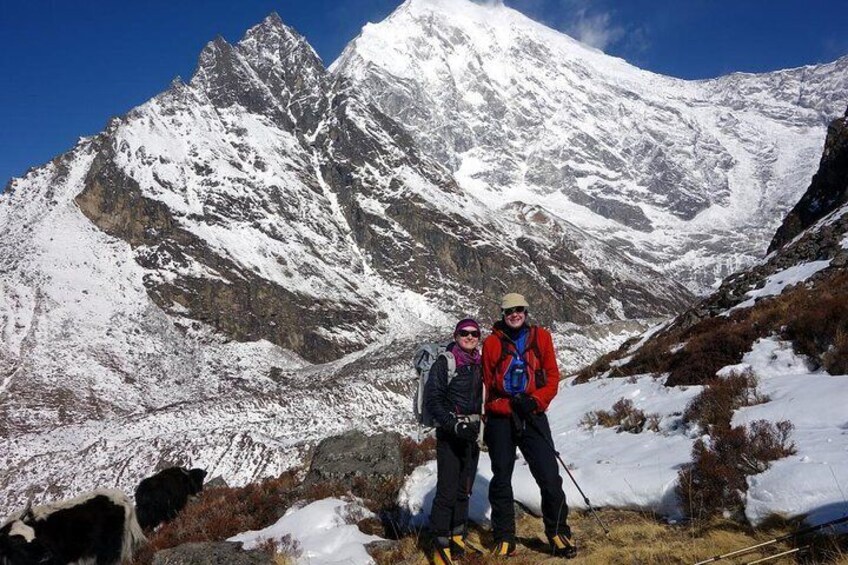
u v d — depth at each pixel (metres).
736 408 10.05
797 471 6.87
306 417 123.38
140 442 108.31
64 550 9.14
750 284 25.62
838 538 6.00
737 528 6.96
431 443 11.93
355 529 8.46
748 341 13.59
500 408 7.41
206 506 10.77
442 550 7.21
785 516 6.60
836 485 6.50
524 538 7.98
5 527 9.02
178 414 129.75
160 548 9.50
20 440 127.19
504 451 7.45
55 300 199.88
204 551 7.51
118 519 9.77
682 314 28.78
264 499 10.20
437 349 7.76
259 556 7.52
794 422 8.65
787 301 17.30
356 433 11.41
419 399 7.60
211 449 99.94
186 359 189.38
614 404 13.33
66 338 184.12
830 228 24.67
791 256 25.42
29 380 161.12
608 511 8.25
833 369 10.86
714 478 7.41
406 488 9.43
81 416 147.62
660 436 10.45
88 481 97.25
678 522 7.55
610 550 7.07
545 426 7.42
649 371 18.00
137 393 166.12
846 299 11.79
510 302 7.52
